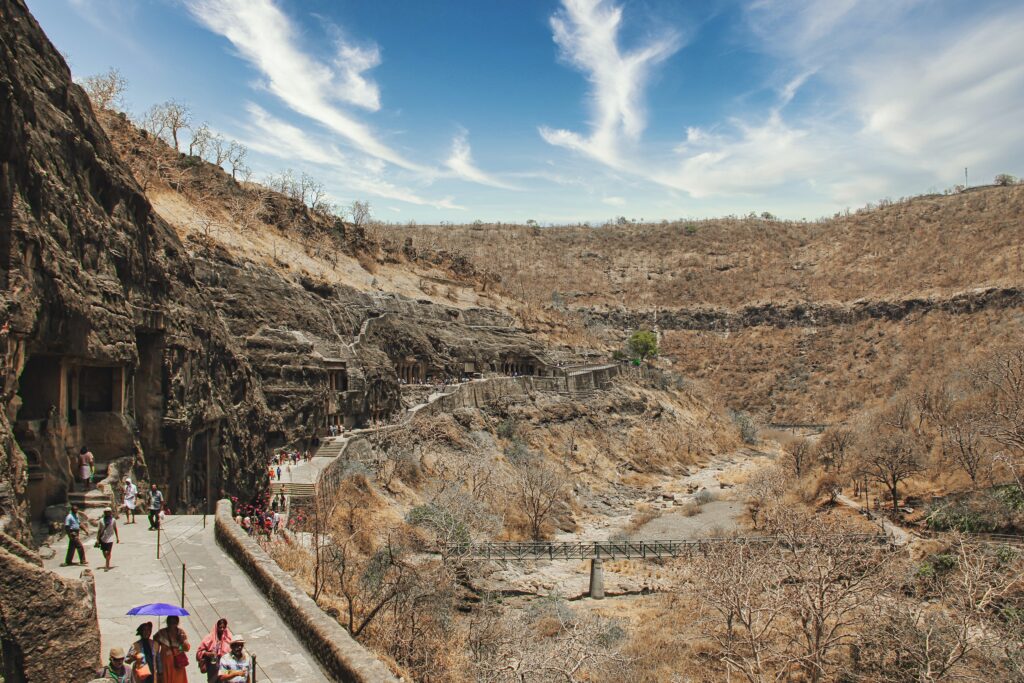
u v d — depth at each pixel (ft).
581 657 98.27
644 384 381.40
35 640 44.98
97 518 87.97
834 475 212.02
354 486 162.91
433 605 102.83
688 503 237.04
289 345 188.75
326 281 248.11
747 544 136.67
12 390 71.92
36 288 76.95
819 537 131.34
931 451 211.82
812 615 111.96
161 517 97.96
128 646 55.52
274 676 53.72
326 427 192.75
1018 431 178.50
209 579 73.15
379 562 106.42
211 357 140.26
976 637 102.63
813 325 537.24
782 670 102.89
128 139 242.17
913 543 150.61
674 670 108.68
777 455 343.87
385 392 233.96
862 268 594.24
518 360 349.61
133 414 109.19
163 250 124.77
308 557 104.63
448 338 311.88
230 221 256.32
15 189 73.97
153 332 116.06
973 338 421.18
